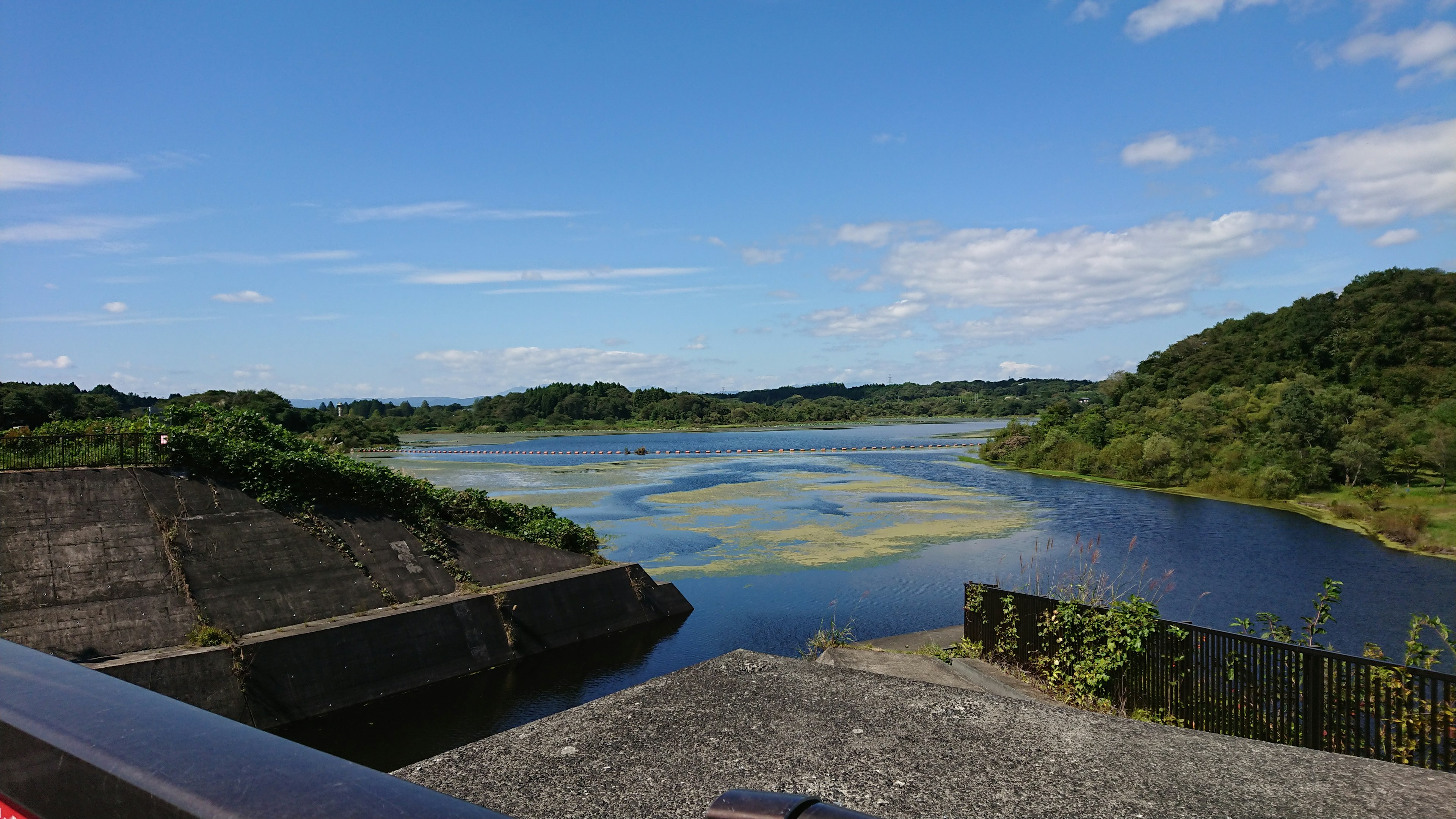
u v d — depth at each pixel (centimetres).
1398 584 2850
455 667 2045
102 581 1706
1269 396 6681
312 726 1738
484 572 2352
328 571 2030
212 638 1719
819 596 2677
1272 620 968
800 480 6259
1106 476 6525
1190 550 3438
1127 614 848
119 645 1642
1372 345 7925
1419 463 5194
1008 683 927
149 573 1767
